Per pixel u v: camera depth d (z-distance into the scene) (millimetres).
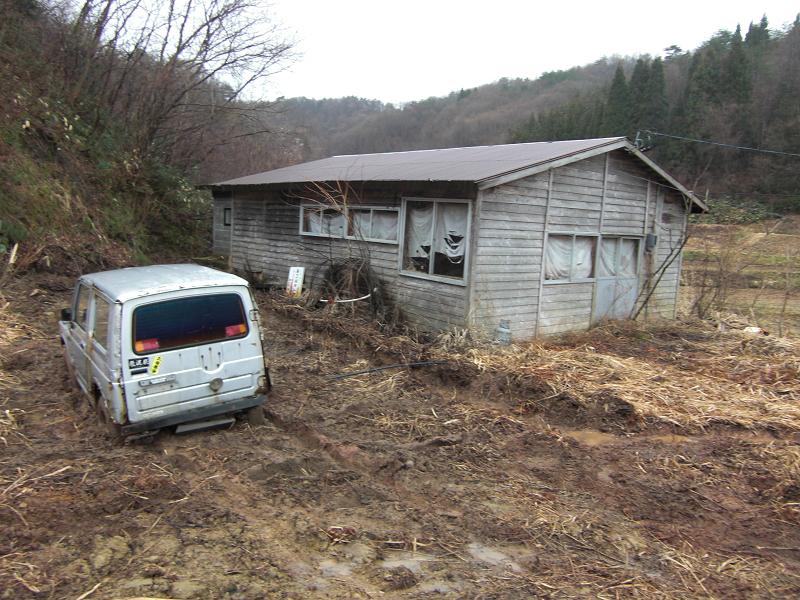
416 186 10406
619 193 12266
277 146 33469
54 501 4410
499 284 10359
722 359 9695
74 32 17766
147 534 4059
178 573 3594
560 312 11555
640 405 6980
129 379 5309
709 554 4199
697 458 5801
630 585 3748
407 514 4574
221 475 5090
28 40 16828
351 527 4297
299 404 7043
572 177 11219
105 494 4551
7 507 4242
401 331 10898
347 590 3531
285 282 15047
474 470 5469
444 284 10461
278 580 3598
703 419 6762
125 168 17234
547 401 7184
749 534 4500
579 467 5570
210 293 5727
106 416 5742
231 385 5848
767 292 19938
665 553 4172
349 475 5195
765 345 10664
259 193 15891
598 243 12047
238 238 17031
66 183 14703
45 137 15117
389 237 11805
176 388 5543
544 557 4043
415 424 6543
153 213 17969
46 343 9016
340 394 7496
